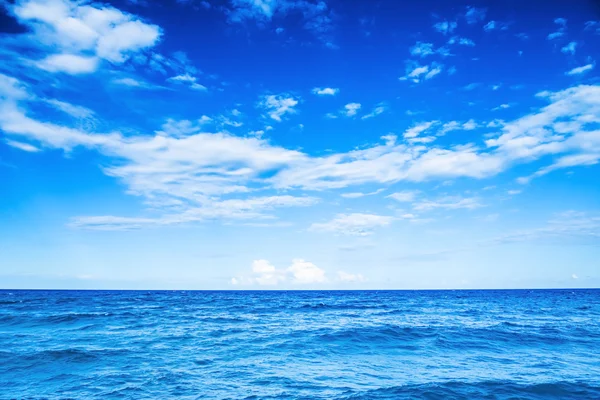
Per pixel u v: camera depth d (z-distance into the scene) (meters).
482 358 16.61
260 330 25.22
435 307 53.00
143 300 70.88
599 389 11.74
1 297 82.38
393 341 20.55
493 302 69.38
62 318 30.92
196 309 46.44
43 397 11.04
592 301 73.00
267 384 12.34
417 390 11.52
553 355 17.27
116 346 18.72
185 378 12.98
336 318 34.84
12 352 16.80
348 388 11.88
